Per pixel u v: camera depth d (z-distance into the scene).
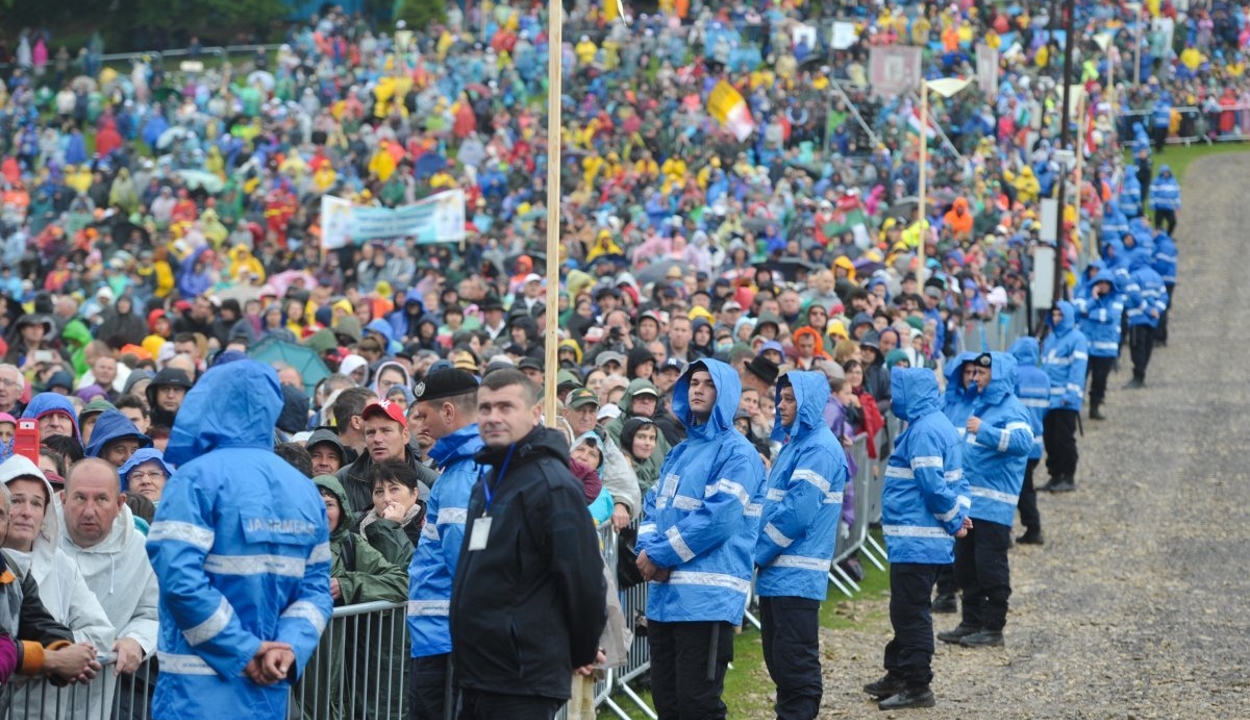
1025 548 21.78
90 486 9.81
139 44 69.12
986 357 17.25
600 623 8.70
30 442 11.45
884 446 22.36
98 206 47.59
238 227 43.72
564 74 60.81
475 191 48.06
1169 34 71.31
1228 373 36.62
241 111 56.94
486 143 55.44
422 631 10.23
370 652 11.27
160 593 8.38
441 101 56.81
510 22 64.31
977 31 65.06
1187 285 48.34
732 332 24.39
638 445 15.39
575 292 30.97
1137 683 15.09
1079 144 41.31
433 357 20.11
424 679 10.29
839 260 31.23
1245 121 71.25
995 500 16.77
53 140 54.41
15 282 38.19
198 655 8.23
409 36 63.50
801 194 44.16
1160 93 69.38
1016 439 16.69
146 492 12.16
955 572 17.27
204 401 8.52
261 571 8.36
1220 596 18.77
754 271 31.05
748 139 51.97
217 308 27.30
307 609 8.55
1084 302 31.83
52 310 27.50
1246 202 60.00
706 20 63.47
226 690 8.21
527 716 8.59
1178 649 16.36
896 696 14.50
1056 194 43.59
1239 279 48.88
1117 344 31.84
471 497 8.95
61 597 9.51
